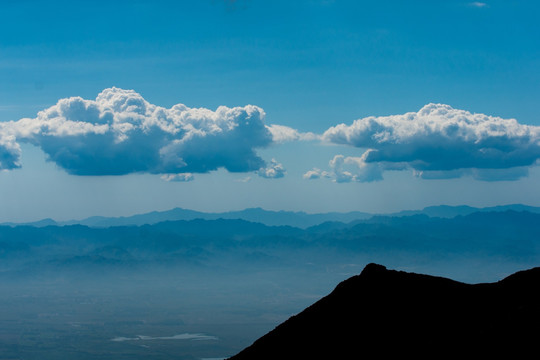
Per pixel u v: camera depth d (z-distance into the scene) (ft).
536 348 337.72
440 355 356.38
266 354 408.26
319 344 401.49
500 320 378.73
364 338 394.93
